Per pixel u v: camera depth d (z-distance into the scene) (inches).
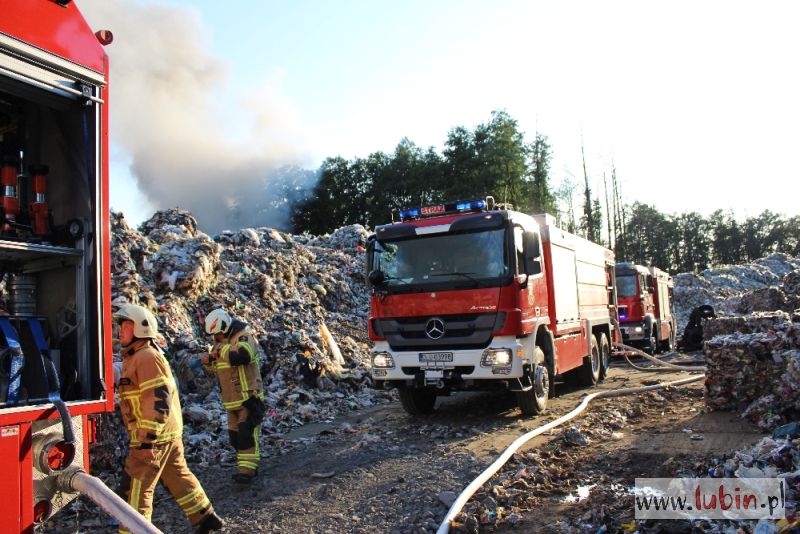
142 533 140.8
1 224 164.1
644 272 812.6
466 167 2110.0
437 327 343.3
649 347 800.3
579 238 491.8
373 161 2223.2
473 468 258.4
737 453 223.6
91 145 165.8
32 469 144.6
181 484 192.4
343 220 2162.9
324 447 316.8
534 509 212.8
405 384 351.6
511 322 333.4
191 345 418.3
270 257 697.6
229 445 324.2
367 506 223.5
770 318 425.7
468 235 348.8
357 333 645.3
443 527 189.6
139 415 179.6
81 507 234.5
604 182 1679.4
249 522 213.5
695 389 446.9
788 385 309.7
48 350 159.9
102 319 163.6
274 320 543.8
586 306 491.5
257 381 267.1
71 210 170.4
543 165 2044.8
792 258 2218.3
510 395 444.1
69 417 147.9
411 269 357.1
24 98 161.2
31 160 179.0
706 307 910.4
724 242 3582.7
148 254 510.0
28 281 173.5
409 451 295.1
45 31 155.1
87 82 164.9
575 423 341.7
